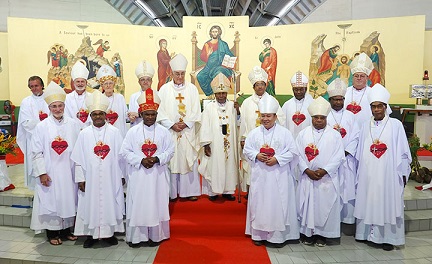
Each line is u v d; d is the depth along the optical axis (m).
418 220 4.79
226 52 9.51
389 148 4.13
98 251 4.14
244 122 5.06
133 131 4.20
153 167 4.13
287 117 5.06
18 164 7.73
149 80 5.14
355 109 4.86
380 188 4.11
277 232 4.18
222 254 4.01
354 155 4.45
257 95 5.06
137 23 12.43
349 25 8.98
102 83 5.14
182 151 5.05
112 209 4.19
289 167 4.27
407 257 4.00
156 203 4.14
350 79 8.99
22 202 5.30
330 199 4.19
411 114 8.82
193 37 9.53
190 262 3.81
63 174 4.27
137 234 4.19
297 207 4.42
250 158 4.20
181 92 5.12
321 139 4.23
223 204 5.00
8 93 10.03
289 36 9.32
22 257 3.99
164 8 11.20
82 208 4.24
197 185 5.20
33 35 8.95
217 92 5.05
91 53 9.17
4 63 9.95
